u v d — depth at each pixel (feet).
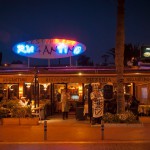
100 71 81.41
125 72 81.05
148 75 80.59
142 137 52.95
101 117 67.00
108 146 46.60
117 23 69.56
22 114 70.13
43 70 83.61
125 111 69.62
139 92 95.91
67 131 59.88
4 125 68.80
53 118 82.94
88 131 59.52
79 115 77.30
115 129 61.46
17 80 82.84
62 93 80.74
